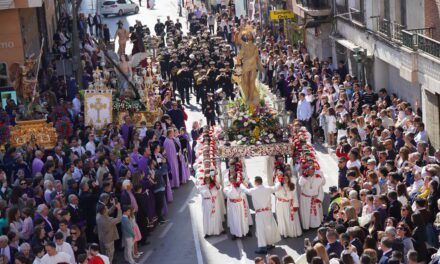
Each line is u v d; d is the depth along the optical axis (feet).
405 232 63.72
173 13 246.47
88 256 67.82
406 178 77.56
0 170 85.25
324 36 146.30
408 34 103.71
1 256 64.69
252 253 79.97
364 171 81.66
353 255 60.18
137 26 195.52
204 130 96.17
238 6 211.82
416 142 89.61
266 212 79.36
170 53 155.22
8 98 118.32
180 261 79.36
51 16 194.18
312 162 82.94
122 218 78.07
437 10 100.68
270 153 87.97
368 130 92.63
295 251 79.15
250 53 91.25
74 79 135.13
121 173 83.10
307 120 112.98
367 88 109.19
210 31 198.49
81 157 87.10
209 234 84.58
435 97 98.63
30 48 146.61
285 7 172.55
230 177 82.94
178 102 119.14
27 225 72.13
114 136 97.35
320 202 83.15
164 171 93.71
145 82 119.65
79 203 78.69
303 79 123.24
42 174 84.89
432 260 60.80
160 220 89.25
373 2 120.67
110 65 143.02
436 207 70.23
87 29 214.90
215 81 132.26
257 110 90.17
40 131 102.58
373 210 69.15
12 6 129.70
